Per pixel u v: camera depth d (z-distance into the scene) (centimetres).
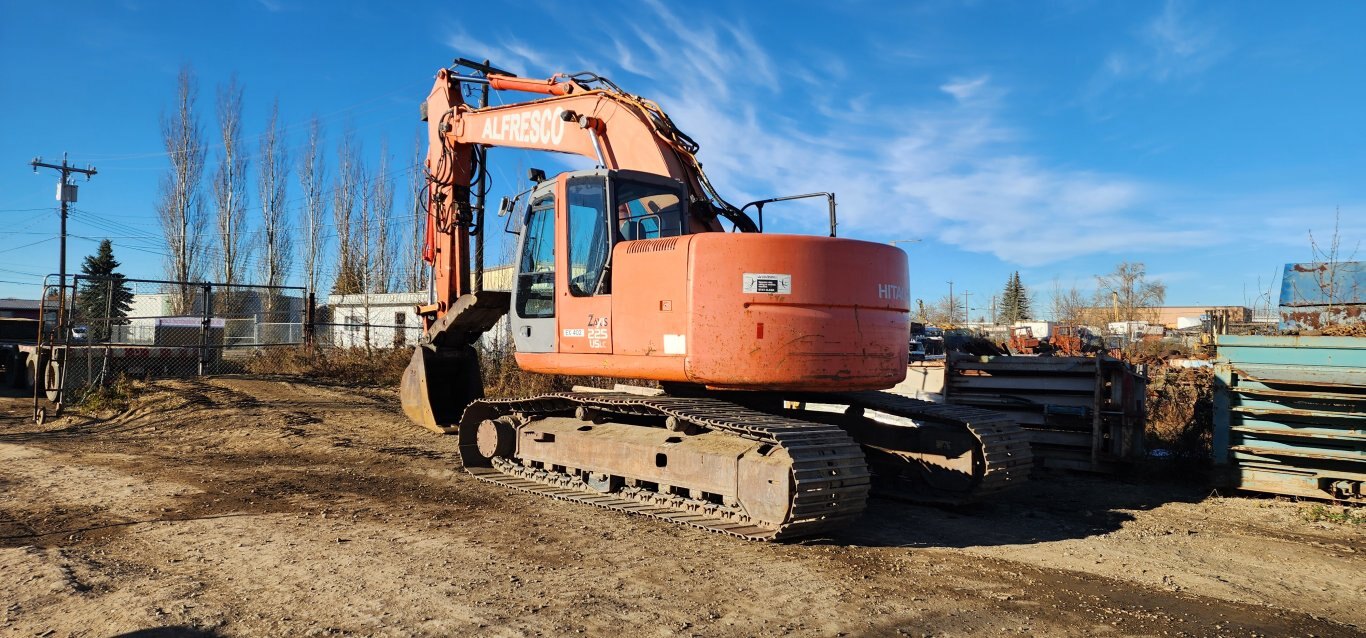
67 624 439
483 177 1036
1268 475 805
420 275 3291
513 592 496
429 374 1066
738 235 652
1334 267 1054
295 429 1195
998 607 483
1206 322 1862
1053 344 1780
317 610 462
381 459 992
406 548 596
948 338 1250
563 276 752
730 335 640
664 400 712
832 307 661
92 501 751
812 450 602
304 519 687
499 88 988
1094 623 459
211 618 447
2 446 1069
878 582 529
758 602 484
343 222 3756
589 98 866
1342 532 684
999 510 760
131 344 1593
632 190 735
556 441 811
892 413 765
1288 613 480
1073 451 949
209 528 652
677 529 658
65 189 3269
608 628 438
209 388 1552
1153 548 627
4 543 602
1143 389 947
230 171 3631
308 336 2039
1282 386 802
